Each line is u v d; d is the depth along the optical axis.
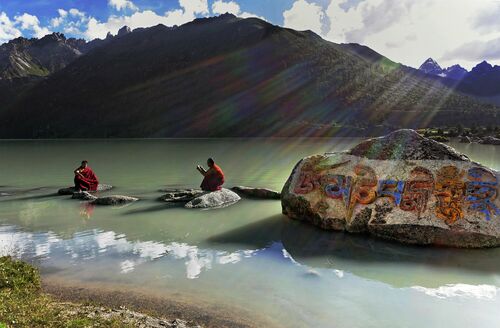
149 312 5.59
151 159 33.53
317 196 10.39
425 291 6.24
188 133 117.81
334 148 48.81
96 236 9.55
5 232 9.97
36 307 5.29
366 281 6.65
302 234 9.52
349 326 5.18
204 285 6.56
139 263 7.66
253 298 6.05
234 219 11.16
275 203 13.45
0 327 4.16
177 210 12.45
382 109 121.38
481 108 122.75
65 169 25.58
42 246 8.80
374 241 8.83
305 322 5.30
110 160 32.78
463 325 5.17
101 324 4.83
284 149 47.88
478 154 34.97
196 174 22.11
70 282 6.73
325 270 7.18
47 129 148.00
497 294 6.10
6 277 6.32
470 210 8.58
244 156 36.09
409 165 9.51
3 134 156.12
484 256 7.81
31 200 14.45
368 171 9.85
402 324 5.21
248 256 8.00
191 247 8.64
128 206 13.17
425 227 8.48
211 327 5.16
